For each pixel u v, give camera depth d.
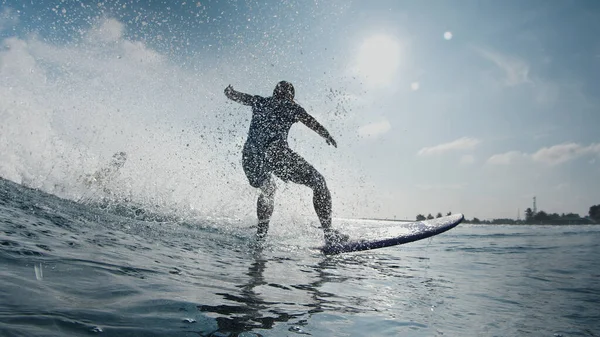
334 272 2.47
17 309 1.01
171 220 3.60
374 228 4.32
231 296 1.53
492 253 4.57
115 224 2.76
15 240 1.67
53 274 1.37
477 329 1.50
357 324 1.39
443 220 4.63
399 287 2.19
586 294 2.26
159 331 1.05
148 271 1.70
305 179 3.74
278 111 3.94
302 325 1.29
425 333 1.38
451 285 2.40
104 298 1.24
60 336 0.90
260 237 3.60
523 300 2.07
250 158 3.85
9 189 2.82
